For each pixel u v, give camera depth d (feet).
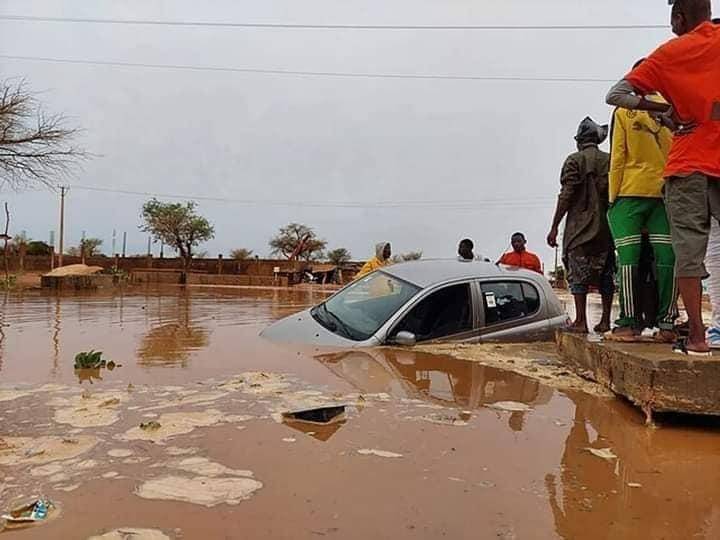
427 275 19.04
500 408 9.70
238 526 5.36
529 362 14.16
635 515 5.74
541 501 6.03
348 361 13.71
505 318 18.89
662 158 12.02
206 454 7.20
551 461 7.21
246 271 140.46
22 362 13.39
